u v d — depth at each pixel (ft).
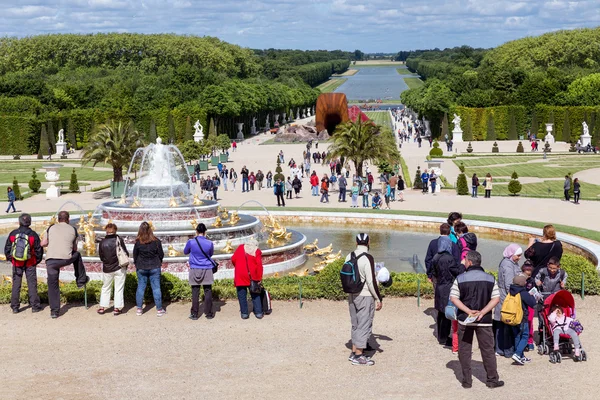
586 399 50.67
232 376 55.88
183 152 291.99
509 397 51.29
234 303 77.92
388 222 153.79
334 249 126.41
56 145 391.65
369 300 57.93
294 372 56.59
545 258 65.10
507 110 449.48
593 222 147.84
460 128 441.68
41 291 78.48
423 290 79.92
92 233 108.27
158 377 55.88
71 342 64.75
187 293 78.07
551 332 59.52
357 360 58.08
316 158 322.96
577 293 80.38
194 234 110.32
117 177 214.90
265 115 617.21
